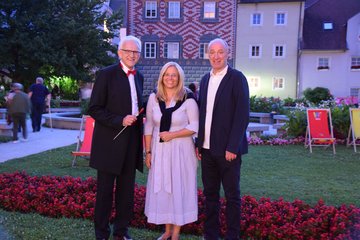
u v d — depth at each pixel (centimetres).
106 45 2934
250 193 577
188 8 2905
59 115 1644
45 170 729
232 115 371
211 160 387
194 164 395
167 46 2939
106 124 370
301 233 393
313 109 1022
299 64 3000
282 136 1188
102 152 376
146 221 443
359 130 1037
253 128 1302
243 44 3014
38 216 470
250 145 1098
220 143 371
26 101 1120
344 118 1109
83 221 454
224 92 371
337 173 729
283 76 3019
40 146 1038
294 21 2964
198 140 388
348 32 3000
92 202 475
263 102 1983
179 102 391
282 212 434
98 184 385
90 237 406
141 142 400
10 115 1145
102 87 375
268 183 643
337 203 530
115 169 374
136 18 2930
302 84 3020
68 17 2714
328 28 3091
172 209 382
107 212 389
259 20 2995
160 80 392
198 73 2930
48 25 2661
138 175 698
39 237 402
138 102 392
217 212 395
